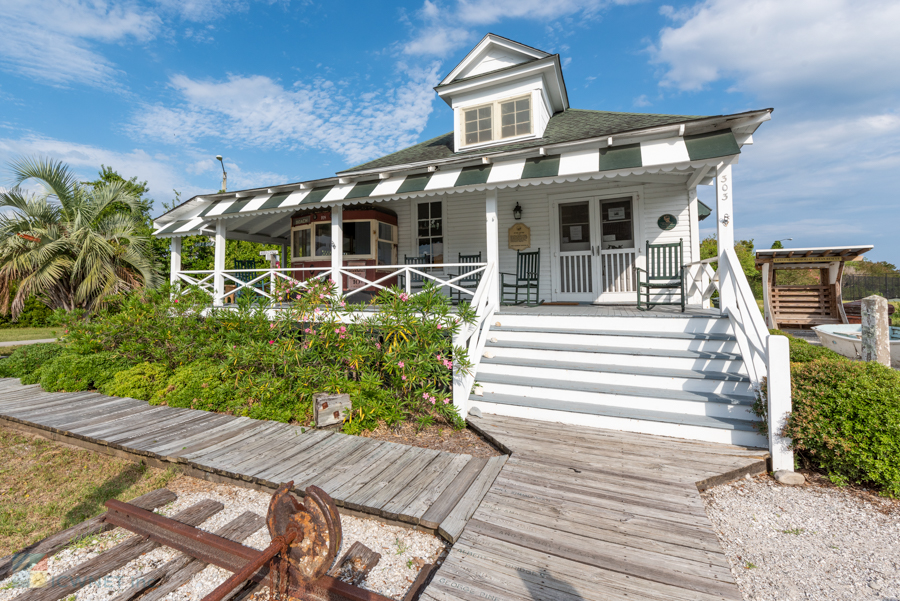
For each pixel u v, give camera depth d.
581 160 6.06
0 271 9.85
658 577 2.26
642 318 5.94
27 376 7.38
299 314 6.05
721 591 2.15
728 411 4.44
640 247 8.60
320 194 7.84
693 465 3.69
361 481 3.45
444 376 5.26
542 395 5.24
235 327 6.54
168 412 5.41
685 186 8.34
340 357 5.64
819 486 3.51
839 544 2.73
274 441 4.38
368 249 9.39
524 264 9.37
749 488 3.50
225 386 5.72
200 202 9.39
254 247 20.25
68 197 10.93
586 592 2.16
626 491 3.24
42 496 3.72
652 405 4.73
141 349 7.29
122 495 3.64
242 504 3.40
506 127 9.55
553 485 3.34
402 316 5.35
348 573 2.50
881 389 3.44
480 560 2.43
